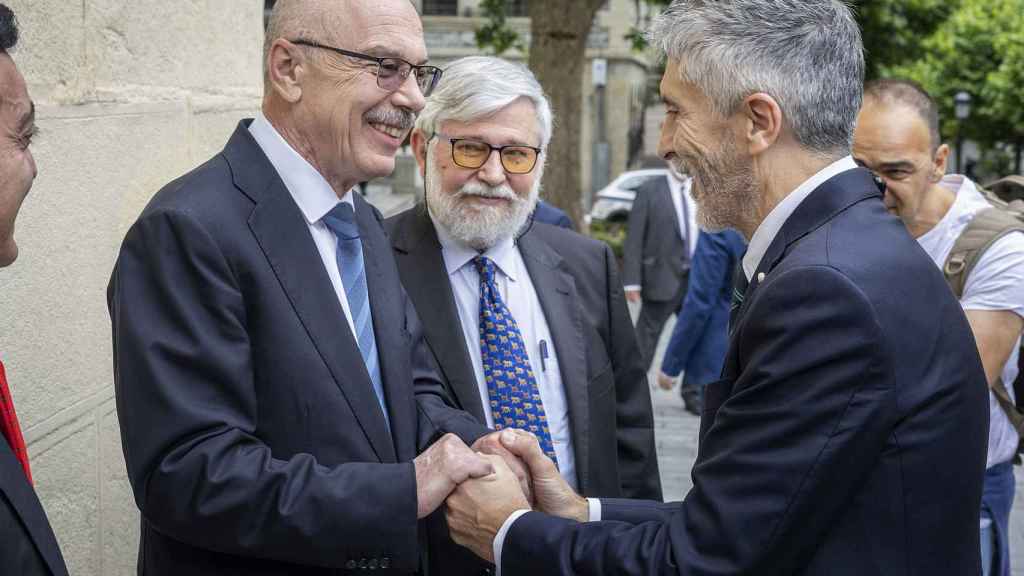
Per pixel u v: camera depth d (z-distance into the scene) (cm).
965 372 178
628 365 302
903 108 288
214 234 192
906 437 172
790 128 188
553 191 1184
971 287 282
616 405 301
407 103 206
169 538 197
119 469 284
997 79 2191
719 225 201
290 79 204
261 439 195
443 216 272
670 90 198
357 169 207
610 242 1650
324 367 198
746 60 188
